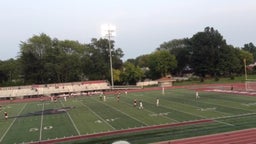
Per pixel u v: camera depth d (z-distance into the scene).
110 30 85.12
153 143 25.39
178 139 26.05
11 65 107.69
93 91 82.94
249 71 112.00
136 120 35.19
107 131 30.70
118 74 99.94
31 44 101.62
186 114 36.88
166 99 53.22
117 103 52.00
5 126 37.12
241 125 29.56
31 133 32.03
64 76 101.12
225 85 75.62
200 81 93.00
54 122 37.56
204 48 103.12
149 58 114.56
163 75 112.38
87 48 108.94
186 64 120.88
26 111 49.81
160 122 33.22
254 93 53.91
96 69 102.38
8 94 78.69
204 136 26.45
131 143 25.89
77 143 27.08
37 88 82.19
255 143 23.75
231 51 106.69
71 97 69.38
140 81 102.62
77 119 38.56
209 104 43.72
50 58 100.25
